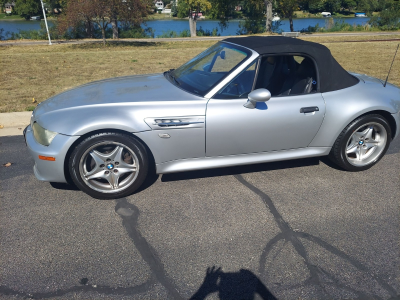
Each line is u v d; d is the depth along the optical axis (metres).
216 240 2.83
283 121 3.50
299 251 2.71
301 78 3.67
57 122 3.15
